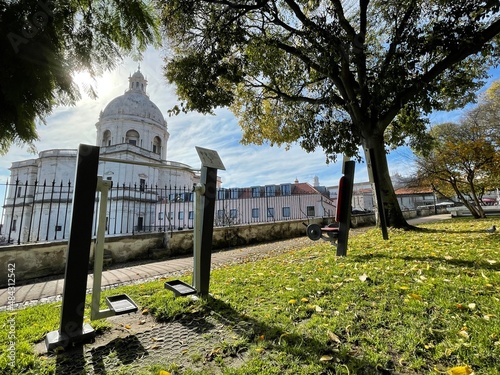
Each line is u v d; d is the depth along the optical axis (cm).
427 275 293
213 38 737
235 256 691
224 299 273
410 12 644
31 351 185
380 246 495
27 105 215
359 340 175
